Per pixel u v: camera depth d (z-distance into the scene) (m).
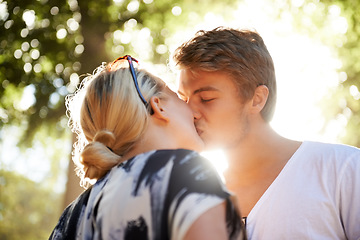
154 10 11.33
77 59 11.13
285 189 2.09
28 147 12.05
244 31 2.38
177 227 1.30
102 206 1.44
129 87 1.60
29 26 11.19
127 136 1.57
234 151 2.32
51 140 12.12
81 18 11.05
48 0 11.16
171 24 11.34
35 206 39.22
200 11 11.30
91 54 10.98
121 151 1.59
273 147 2.29
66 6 11.15
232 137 2.26
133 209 1.37
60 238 1.53
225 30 2.29
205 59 2.21
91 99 1.63
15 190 35.19
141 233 1.34
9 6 11.10
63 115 11.38
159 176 1.38
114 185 1.45
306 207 2.04
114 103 1.58
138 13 11.23
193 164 1.39
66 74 11.13
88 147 1.54
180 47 2.30
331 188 2.06
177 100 1.72
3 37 11.12
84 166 1.59
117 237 1.37
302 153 2.16
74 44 11.23
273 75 2.38
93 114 1.62
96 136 1.57
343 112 11.89
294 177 2.11
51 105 11.34
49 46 11.13
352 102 11.77
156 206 1.34
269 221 2.06
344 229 2.05
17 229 34.53
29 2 11.09
